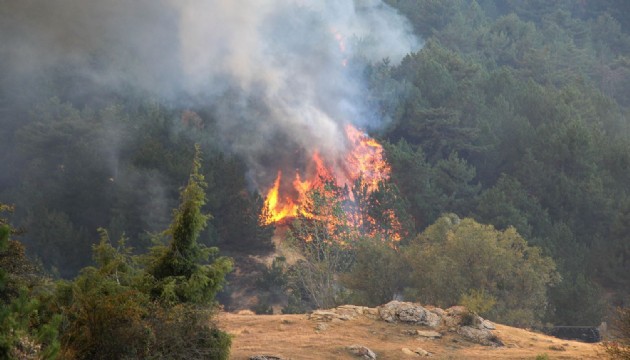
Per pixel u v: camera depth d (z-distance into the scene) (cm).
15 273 1603
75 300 1539
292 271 5912
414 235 6731
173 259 1686
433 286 4081
